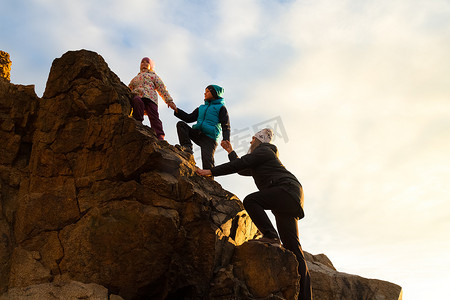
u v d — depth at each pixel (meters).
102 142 4.76
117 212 4.47
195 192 4.70
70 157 4.82
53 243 4.54
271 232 4.95
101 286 4.32
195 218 4.61
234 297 4.57
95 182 4.66
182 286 4.48
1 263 4.50
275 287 4.71
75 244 4.45
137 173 4.64
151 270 4.39
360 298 6.07
